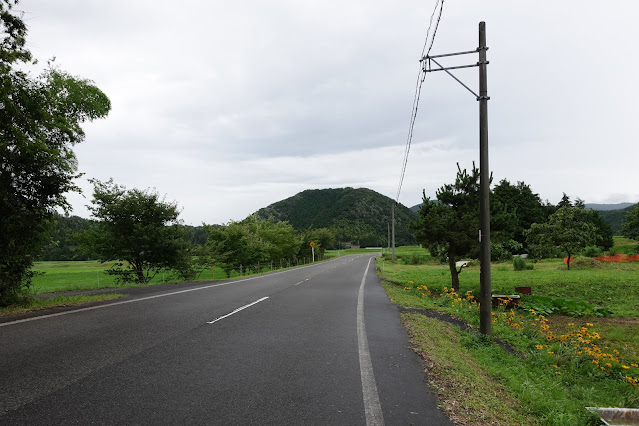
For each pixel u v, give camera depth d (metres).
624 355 9.50
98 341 6.55
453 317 11.07
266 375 5.00
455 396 4.45
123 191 22.88
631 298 17.69
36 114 11.21
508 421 4.02
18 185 11.14
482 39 8.61
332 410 3.95
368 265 42.53
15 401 3.93
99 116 15.12
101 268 54.62
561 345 9.27
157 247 22.27
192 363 5.44
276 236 43.41
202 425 3.52
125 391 4.29
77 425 3.43
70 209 12.12
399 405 4.13
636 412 4.87
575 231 31.27
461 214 17.84
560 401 5.32
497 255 40.81
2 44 10.46
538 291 19.89
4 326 7.75
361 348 6.52
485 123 8.55
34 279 31.97
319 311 10.48
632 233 46.84
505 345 8.87
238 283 19.59
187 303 11.55
